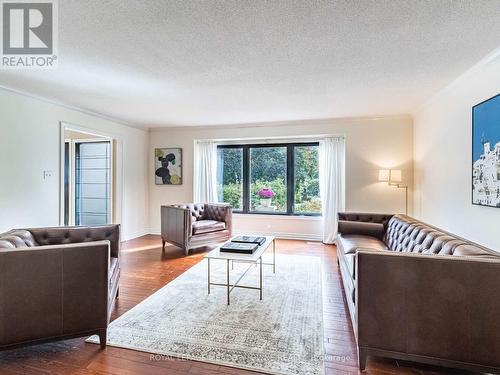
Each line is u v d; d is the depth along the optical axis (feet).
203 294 9.43
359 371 5.73
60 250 6.17
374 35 6.97
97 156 19.35
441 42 7.33
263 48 7.64
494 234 8.13
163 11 5.90
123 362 5.98
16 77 9.82
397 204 15.96
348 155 16.65
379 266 5.68
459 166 10.19
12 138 11.07
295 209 18.81
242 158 19.67
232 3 5.63
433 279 5.41
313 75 9.67
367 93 11.76
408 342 5.57
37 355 6.19
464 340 5.30
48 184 12.59
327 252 15.03
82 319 6.33
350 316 7.79
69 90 11.29
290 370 5.71
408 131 15.75
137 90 11.29
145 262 13.11
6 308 5.80
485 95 8.60
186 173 19.60
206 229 15.33
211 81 10.26
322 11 5.93
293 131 17.61
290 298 9.14
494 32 6.83
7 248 6.24
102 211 19.35
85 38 7.09
